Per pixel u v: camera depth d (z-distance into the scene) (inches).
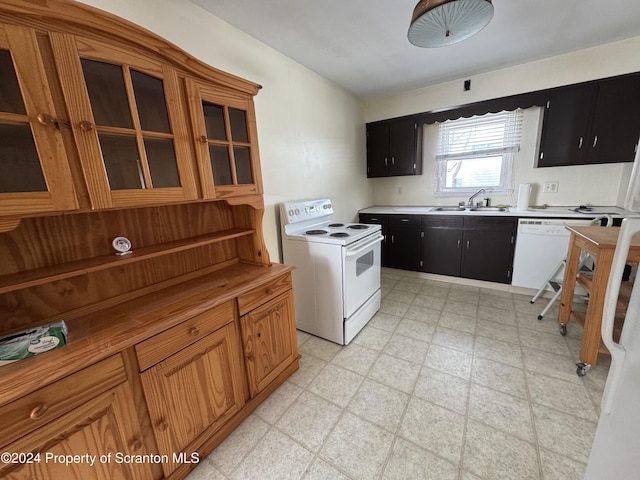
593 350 65.4
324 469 48.5
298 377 71.6
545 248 105.4
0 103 31.6
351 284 84.1
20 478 30.3
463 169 136.1
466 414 58.1
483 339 84.3
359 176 147.0
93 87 38.0
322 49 88.3
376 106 145.7
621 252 27.1
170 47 44.1
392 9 68.3
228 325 53.6
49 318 43.3
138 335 39.3
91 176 37.2
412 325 94.5
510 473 46.2
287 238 90.0
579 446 50.1
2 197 30.8
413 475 46.7
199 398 49.1
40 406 30.9
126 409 39.1
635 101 92.4
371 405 61.8
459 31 61.1
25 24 30.9
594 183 110.0
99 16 35.7
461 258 124.6
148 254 47.9
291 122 96.6
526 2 69.5
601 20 78.6
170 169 48.1
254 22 72.5
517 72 110.0
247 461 50.6
